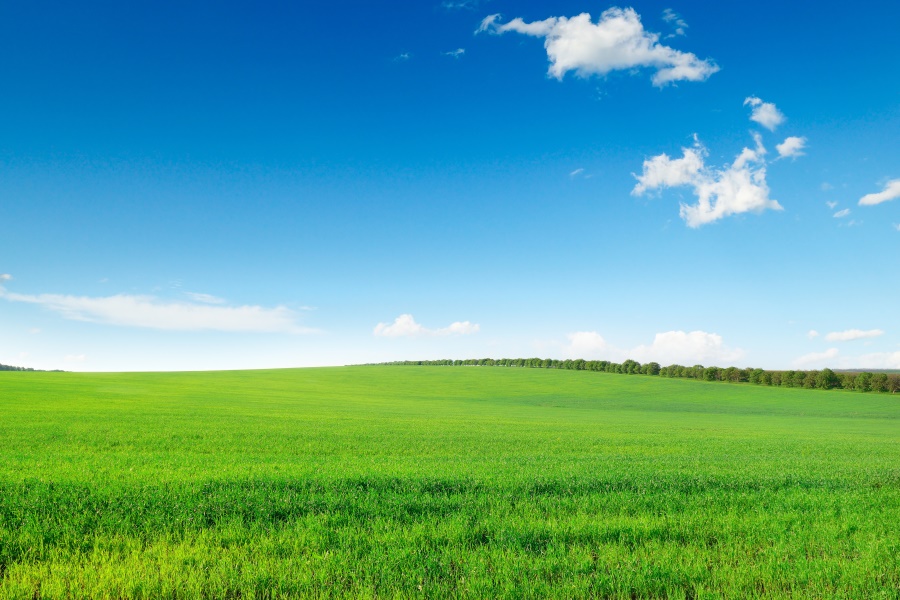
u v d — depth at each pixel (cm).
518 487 1352
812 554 930
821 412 7312
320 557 845
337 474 1473
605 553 894
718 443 3020
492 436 3086
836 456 2464
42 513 1040
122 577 757
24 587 720
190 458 1908
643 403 8519
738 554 915
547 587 745
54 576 760
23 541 884
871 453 2664
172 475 1427
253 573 773
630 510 1195
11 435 2538
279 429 3177
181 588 729
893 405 8181
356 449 2350
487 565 843
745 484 1501
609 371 14038
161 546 882
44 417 3484
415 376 12638
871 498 1345
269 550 886
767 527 1059
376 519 1057
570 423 4519
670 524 1055
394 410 5738
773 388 10531
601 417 5709
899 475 1730
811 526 1088
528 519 1080
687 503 1252
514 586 748
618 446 2762
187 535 938
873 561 852
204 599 718
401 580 770
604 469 1706
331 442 2592
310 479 1387
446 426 3769
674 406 8050
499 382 11688
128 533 948
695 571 817
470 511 1136
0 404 4438
